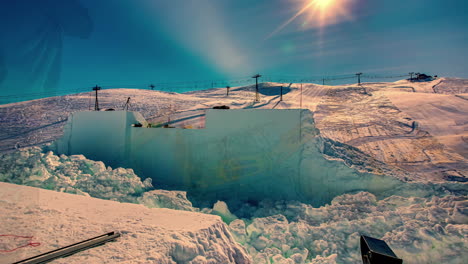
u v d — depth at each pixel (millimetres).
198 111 36031
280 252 6363
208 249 4496
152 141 12859
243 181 11398
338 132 24906
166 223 4922
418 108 32250
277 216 8164
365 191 9445
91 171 10359
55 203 5684
